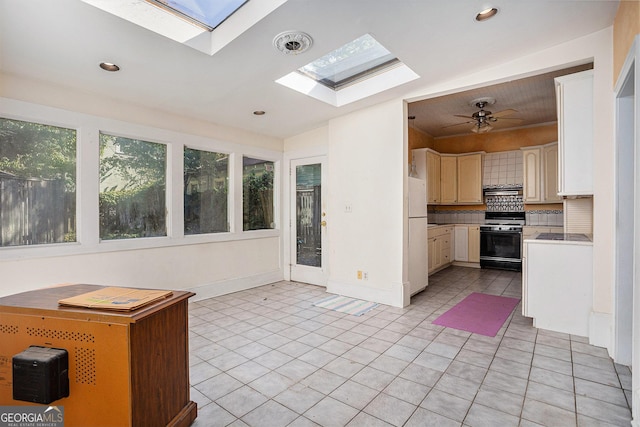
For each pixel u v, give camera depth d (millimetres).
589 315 2705
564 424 1648
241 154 4586
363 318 3324
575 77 2697
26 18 1950
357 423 1680
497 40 2484
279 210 5180
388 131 3775
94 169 3158
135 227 3525
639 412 1564
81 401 1379
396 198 3736
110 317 1340
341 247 4258
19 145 2777
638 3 1714
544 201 5523
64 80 2834
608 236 2553
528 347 2580
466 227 6270
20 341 1439
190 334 2912
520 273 5613
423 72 3010
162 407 1505
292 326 3104
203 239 4090
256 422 1695
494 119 4742
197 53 2439
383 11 2061
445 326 3080
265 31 2207
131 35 2166
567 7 2119
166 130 3740
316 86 3520
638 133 1687
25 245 2795
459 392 1955
